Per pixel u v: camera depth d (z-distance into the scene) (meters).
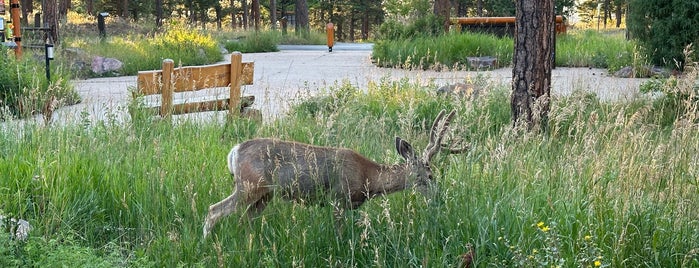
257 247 5.51
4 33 17.25
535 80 9.48
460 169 6.47
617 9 55.91
